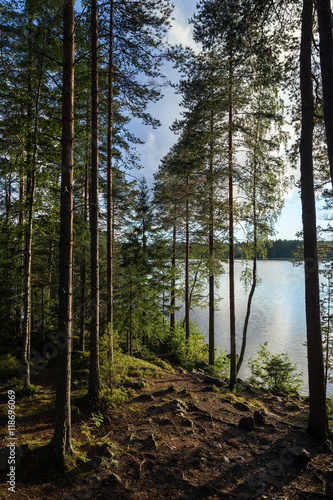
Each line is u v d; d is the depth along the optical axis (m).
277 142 11.31
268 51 7.94
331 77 5.18
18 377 10.16
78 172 10.88
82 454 5.26
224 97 11.12
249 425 7.04
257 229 12.84
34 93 9.30
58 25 8.34
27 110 9.56
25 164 9.05
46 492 4.29
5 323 11.50
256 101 11.15
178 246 22.84
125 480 4.73
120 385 9.33
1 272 9.88
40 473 4.70
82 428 6.41
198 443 6.15
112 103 10.42
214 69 10.29
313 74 7.89
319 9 5.36
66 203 5.30
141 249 20.20
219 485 4.77
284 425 7.38
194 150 12.38
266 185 12.00
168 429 6.61
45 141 9.70
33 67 9.31
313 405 6.66
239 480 4.93
